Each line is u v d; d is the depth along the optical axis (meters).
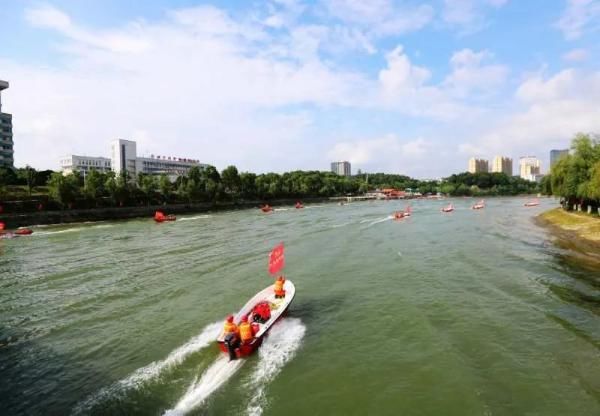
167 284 32.62
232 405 15.62
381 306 26.84
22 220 77.06
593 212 72.69
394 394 16.33
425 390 16.59
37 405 15.65
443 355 19.52
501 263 38.91
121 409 15.30
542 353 19.53
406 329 22.84
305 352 20.09
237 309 26.31
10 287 31.78
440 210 123.56
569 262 38.78
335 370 18.28
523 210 118.94
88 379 17.53
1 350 20.52
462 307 26.22
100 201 98.19
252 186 161.62
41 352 20.22
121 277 34.91
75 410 15.28
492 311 25.34
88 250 48.78
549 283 31.31
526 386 16.70
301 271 37.28
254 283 32.97
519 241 52.91
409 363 18.88
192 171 138.88
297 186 189.25
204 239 58.41
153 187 119.38
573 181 72.50
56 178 89.25
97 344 21.05
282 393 16.45
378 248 49.41
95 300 28.38
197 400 15.90
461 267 37.50
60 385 17.09
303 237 60.19
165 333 22.36
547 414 14.88
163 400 15.91
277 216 103.25
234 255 45.16
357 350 20.33
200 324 23.66
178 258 43.47
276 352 20.09
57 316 25.25
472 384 16.92
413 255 44.09
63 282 33.25
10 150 138.38
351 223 82.31
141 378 17.55
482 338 21.39
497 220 85.25
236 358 19.14
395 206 153.12
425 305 26.77
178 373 17.94
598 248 46.06
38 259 43.03
